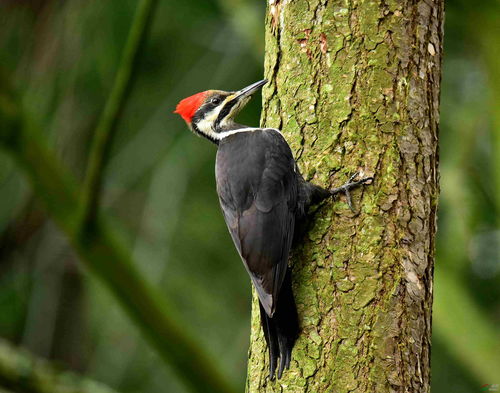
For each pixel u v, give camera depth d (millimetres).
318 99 8672
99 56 12289
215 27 13305
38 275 13133
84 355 13031
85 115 12359
